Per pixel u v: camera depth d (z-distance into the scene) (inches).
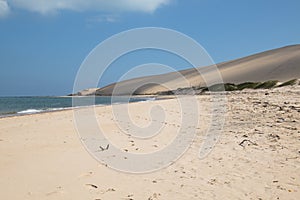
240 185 182.2
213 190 177.2
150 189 182.9
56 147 300.0
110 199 167.9
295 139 278.5
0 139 345.7
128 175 210.4
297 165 209.3
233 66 3238.2
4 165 231.8
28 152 276.4
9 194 173.6
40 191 178.7
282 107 499.5
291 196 163.2
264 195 166.1
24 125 486.3
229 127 376.8
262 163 220.1
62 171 218.1
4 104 1791.3
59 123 500.4
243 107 596.7
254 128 347.9
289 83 1576.0
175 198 167.9
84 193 176.6
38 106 1496.1
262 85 1859.0
